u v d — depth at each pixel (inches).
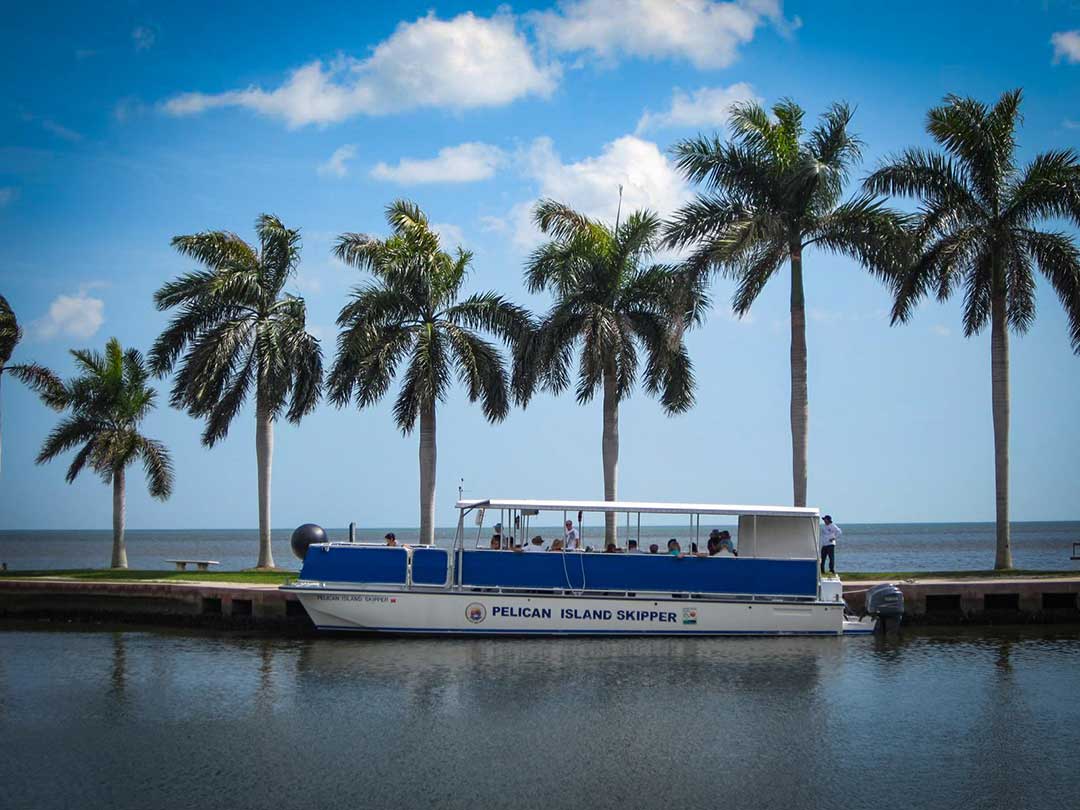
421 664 949.2
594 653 998.4
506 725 743.7
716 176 1371.8
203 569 1685.5
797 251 1357.0
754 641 1062.4
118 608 1243.2
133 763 653.9
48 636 1143.0
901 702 812.6
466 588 1065.5
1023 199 1347.2
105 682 887.1
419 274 1446.9
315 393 1517.0
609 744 696.4
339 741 701.9
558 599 1063.6
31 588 1272.1
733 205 1358.3
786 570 1083.3
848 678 896.9
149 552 4606.3
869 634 1118.4
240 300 1509.6
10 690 858.1
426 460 1453.0
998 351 1364.4
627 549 1104.2
